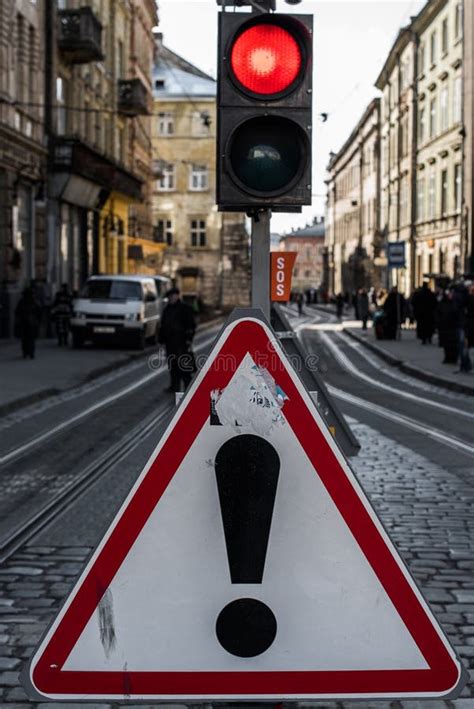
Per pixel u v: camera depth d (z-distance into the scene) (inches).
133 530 106.7
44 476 364.2
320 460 107.7
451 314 884.6
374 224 2920.8
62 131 1491.1
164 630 105.9
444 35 1972.2
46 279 1368.1
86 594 105.6
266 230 160.7
